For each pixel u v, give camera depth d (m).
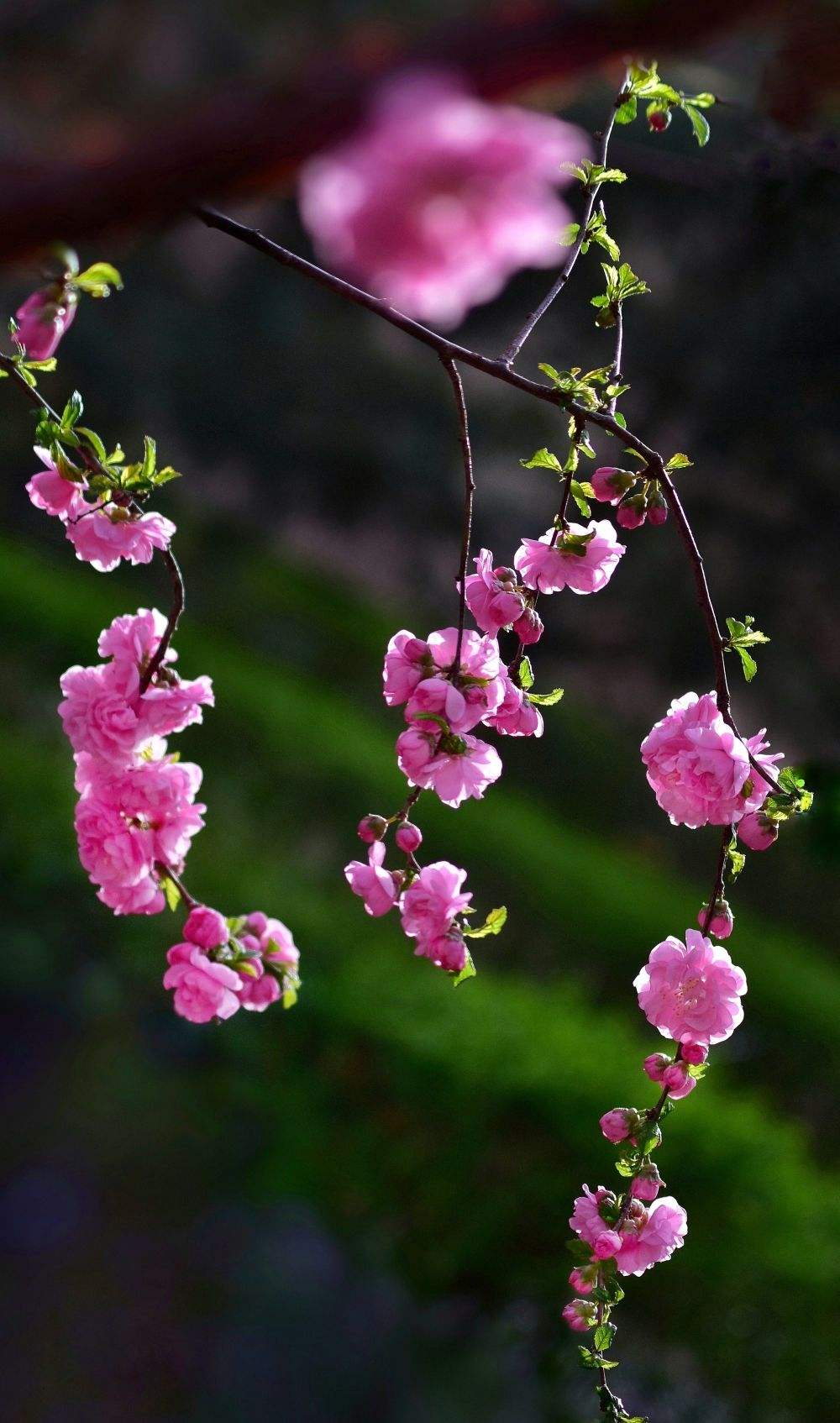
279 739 13.14
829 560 14.77
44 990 6.61
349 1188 6.25
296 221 14.01
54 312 1.39
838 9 0.39
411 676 1.95
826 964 15.31
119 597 18.38
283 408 20.30
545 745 17.55
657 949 2.06
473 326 14.49
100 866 2.06
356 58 0.32
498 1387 5.37
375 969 7.71
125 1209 5.28
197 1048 6.67
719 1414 5.67
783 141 2.15
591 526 2.14
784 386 13.95
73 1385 4.27
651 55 0.33
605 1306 2.12
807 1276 6.00
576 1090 6.52
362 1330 5.23
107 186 0.32
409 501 20.78
